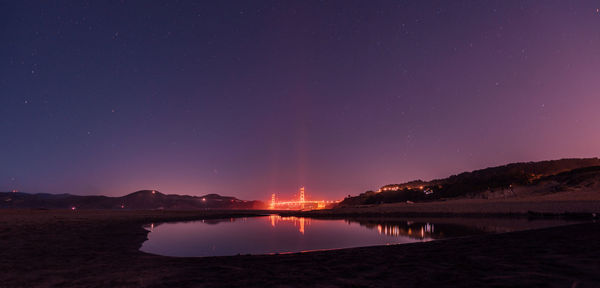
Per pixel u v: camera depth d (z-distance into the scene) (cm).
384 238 2658
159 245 2278
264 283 856
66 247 1873
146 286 878
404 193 13038
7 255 1569
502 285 696
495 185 9675
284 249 2086
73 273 1104
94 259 1438
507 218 4544
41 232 2695
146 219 5416
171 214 7669
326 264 1108
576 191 7062
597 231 1611
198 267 1138
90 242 2141
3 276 1072
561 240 1352
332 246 2214
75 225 3481
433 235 2797
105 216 5672
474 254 1144
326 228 3844
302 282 850
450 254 1181
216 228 3928
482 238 1670
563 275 747
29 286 928
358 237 2756
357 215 6625
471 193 9750
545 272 788
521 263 921
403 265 1012
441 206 6500
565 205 4881
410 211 6331
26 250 1744
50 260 1415
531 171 11606
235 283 870
